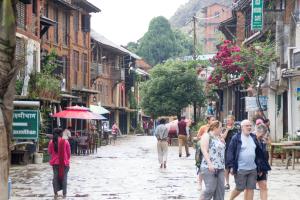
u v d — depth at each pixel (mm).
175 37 108188
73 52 50531
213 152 11500
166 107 59094
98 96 65625
